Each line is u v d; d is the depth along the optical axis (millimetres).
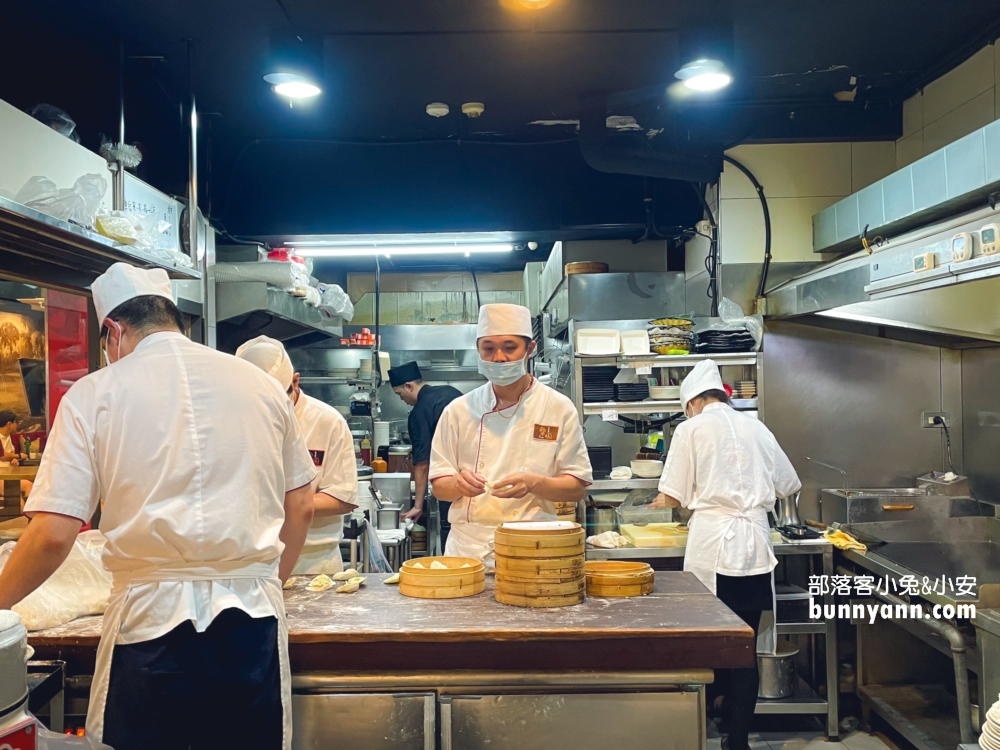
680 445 3295
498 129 4332
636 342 3785
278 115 4047
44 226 2010
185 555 1464
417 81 3666
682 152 4055
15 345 2627
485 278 7285
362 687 1719
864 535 3572
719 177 4113
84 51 3309
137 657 1436
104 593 1888
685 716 1705
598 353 3711
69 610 1800
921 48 3420
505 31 3193
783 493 3344
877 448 3922
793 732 3422
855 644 3676
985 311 2816
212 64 3447
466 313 7234
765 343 3922
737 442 3225
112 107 3465
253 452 1551
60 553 1430
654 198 4379
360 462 5289
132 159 2869
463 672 1705
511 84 3723
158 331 1603
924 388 3912
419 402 4996
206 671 1443
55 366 2854
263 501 1566
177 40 3219
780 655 3309
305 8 2982
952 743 2963
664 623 1714
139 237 2482
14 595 1407
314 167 4410
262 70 3512
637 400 3781
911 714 3234
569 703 1706
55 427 1489
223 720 1478
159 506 1450
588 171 4418
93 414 1479
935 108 3656
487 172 4418
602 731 1708
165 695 1424
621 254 4609
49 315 2814
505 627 1686
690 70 3111
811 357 3916
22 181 2268
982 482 3787
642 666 1684
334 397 6812
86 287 2846
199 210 3871
